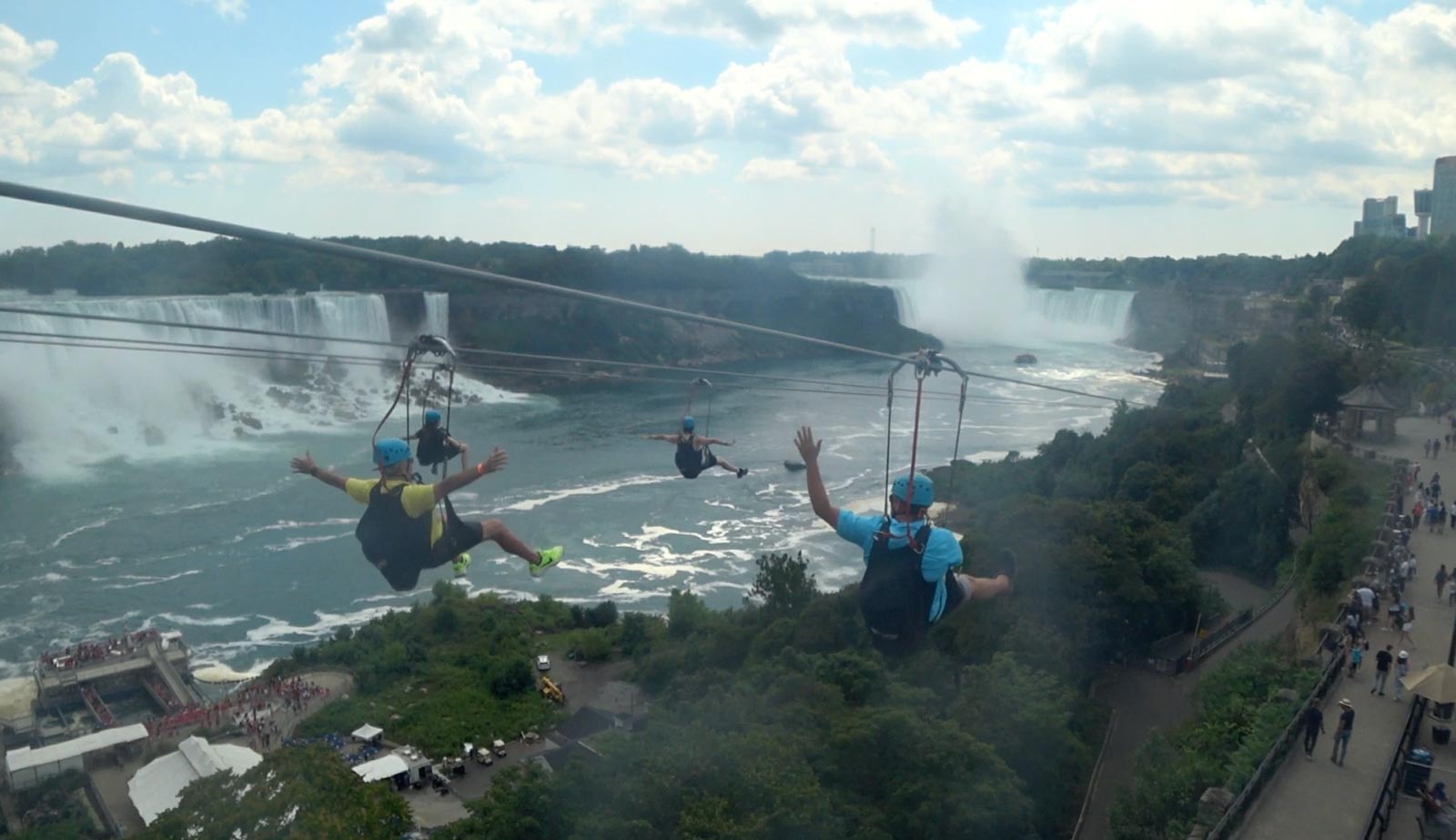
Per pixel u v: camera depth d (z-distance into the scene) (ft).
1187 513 233.96
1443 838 71.97
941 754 107.14
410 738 152.87
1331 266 594.24
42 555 226.79
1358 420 224.94
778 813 88.74
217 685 171.22
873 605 29.94
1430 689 86.84
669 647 180.75
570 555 236.63
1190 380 468.34
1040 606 155.02
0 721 157.58
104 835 130.62
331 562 226.17
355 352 426.10
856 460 321.32
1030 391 465.47
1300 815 76.64
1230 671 123.34
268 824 75.36
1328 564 147.74
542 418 388.78
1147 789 102.53
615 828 89.35
